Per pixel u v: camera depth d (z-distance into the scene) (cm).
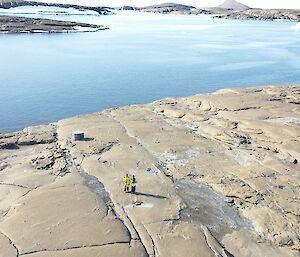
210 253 867
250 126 1814
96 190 1164
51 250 840
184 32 12850
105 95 3422
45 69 4622
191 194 1168
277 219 1025
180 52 6988
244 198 1136
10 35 9244
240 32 13525
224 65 5472
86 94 3425
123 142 1617
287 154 1477
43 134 1698
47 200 1070
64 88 3625
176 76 4491
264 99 2392
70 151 1496
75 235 900
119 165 1362
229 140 1672
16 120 2586
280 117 1991
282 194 1161
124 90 3653
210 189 1207
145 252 854
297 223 1007
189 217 1028
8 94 3297
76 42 8262
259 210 1072
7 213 996
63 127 1833
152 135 1727
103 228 937
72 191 1135
